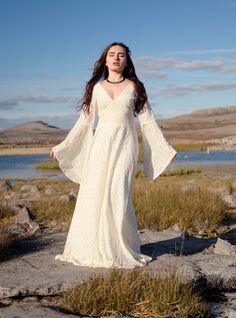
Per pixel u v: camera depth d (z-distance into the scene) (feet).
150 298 17.48
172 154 23.24
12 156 265.13
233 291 20.66
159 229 33.86
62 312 17.43
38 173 123.54
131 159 22.38
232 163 155.12
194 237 29.17
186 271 20.58
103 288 17.85
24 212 37.19
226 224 36.78
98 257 21.93
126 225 22.24
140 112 23.27
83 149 24.12
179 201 39.40
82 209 22.49
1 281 20.16
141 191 47.88
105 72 23.47
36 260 23.56
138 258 22.20
